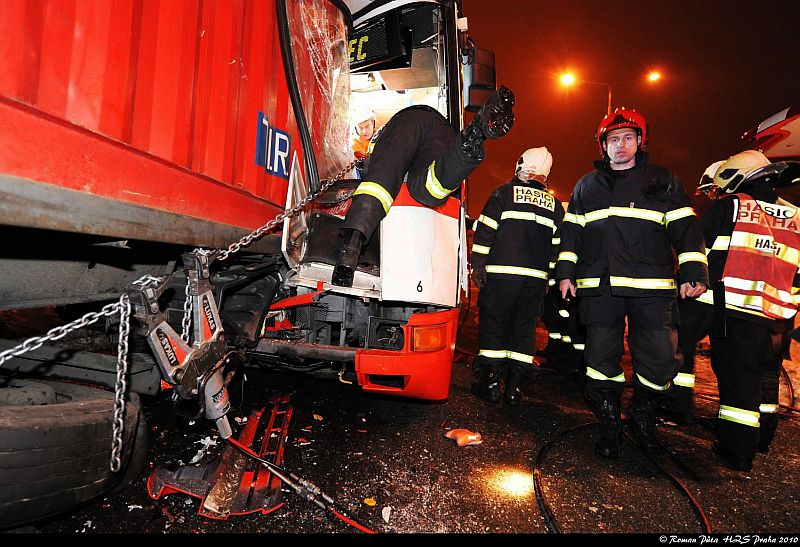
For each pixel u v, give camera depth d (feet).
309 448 8.92
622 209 9.85
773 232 9.91
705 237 10.60
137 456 6.64
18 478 4.56
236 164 7.59
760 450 10.56
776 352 10.50
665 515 7.69
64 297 5.94
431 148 9.30
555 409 12.75
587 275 10.22
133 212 5.15
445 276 9.68
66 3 4.45
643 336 9.73
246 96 7.79
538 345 21.04
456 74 11.73
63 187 4.27
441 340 9.59
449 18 11.78
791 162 10.19
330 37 10.98
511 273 12.15
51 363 7.70
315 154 10.25
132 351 8.30
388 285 8.99
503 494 7.93
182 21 6.13
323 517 6.75
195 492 6.81
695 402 14.03
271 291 9.39
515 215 12.35
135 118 5.39
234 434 9.08
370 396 12.08
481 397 12.92
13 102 3.84
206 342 6.69
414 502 7.41
